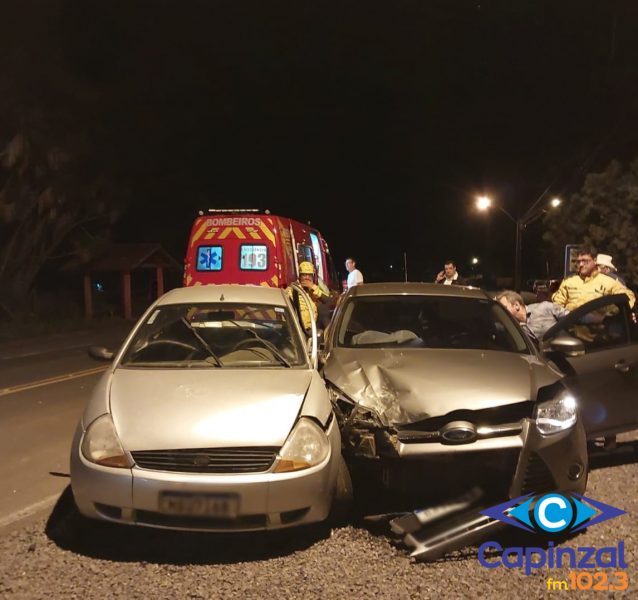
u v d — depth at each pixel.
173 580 4.17
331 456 4.65
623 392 6.06
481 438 4.77
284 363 5.64
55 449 7.16
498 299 7.29
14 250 25.97
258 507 4.34
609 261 8.77
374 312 6.84
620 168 23.77
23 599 3.92
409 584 4.14
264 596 3.98
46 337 21.53
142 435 4.46
